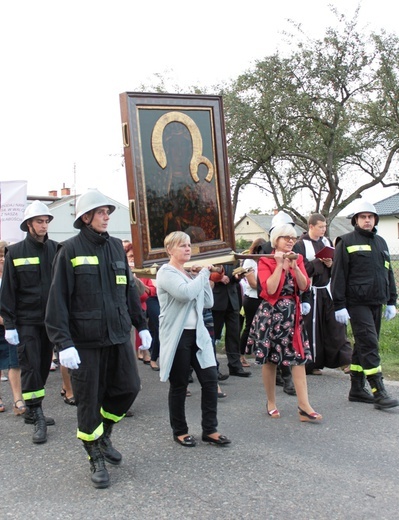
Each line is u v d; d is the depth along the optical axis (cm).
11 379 654
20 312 569
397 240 5181
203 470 462
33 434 557
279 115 1686
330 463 469
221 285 770
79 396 443
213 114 658
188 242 514
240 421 584
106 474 441
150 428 572
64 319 433
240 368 786
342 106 1712
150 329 848
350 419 580
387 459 475
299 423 572
